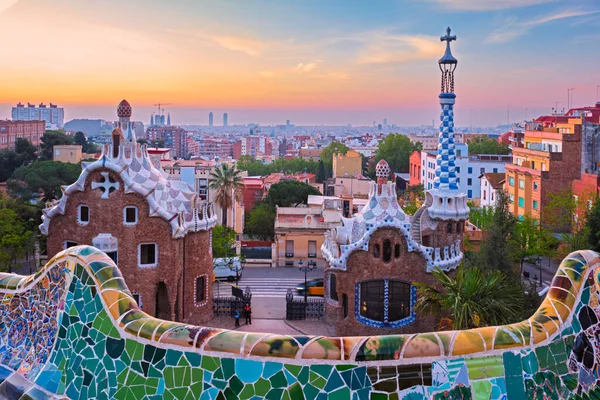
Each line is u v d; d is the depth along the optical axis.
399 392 9.19
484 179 115.00
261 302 57.59
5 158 135.00
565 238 66.19
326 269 49.62
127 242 43.88
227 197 91.56
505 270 43.38
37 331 12.18
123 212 43.75
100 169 43.31
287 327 49.16
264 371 9.45
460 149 134.00
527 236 68.88
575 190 82.62
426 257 46.00
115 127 44.84
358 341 9.41
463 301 31.42
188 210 48.84
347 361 9.27
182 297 47.44
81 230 44.22
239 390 9.48
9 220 62.62
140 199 43.97
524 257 70.75
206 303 50.00
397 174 180.38
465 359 9.40
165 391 9.91
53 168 99.44
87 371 10.81
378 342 9.37
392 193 48.31
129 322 10.59
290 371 9.35
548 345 9.93
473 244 67.12
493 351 9.52
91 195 43.72
